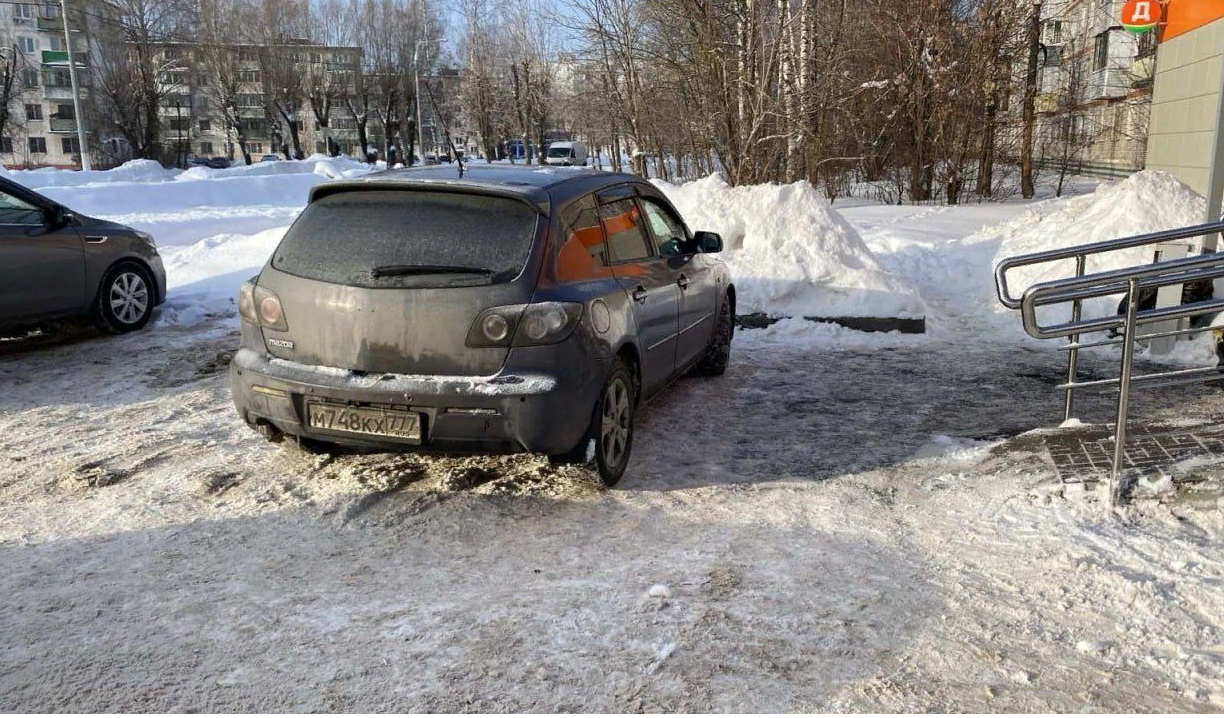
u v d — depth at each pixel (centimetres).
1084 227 1004
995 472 495
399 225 465
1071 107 2717
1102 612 348
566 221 477
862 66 2373
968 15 2300
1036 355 784
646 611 351
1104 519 429
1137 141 2897
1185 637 329
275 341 473
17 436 585
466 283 442
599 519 446
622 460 498
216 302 1030
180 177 3741
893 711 287
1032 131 2580
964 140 2333
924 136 2400
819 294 892
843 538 422
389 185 477
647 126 2134
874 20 2322
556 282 453
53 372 753
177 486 491
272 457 534
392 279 448
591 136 2997
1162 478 446
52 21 8019
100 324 880
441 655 321
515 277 443
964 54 2284
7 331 846
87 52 5238
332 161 4356
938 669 311
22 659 321
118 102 5194
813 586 372
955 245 1239
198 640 333
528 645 327
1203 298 736
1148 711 287
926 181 2470
